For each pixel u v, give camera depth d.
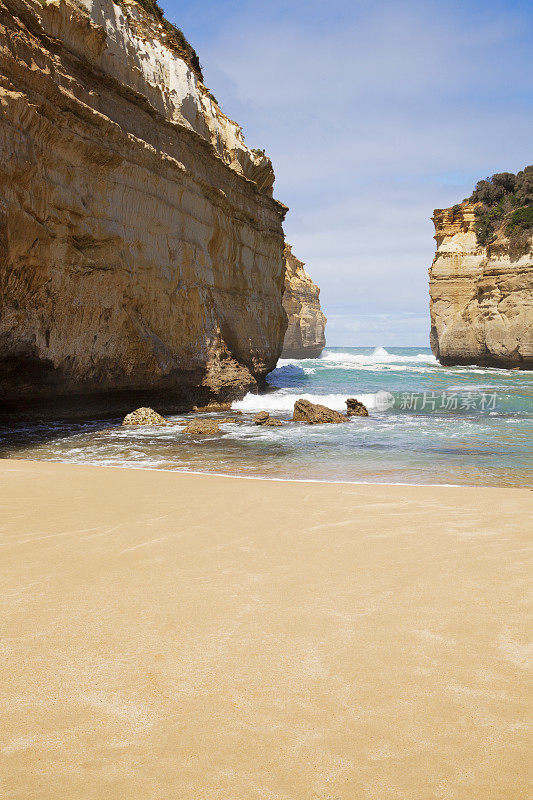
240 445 13.34
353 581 3.08
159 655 2.18
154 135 19.47
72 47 15.68
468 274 53.16
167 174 19.92
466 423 17.67
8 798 1.39
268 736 1.66
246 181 26.81
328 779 1.47
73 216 15.48
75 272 15.78
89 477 7.55
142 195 18.55
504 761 1.53
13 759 1.56
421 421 18.27
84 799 1.39
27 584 3.06
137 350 19.00
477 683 1.95
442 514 5.03
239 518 4.85
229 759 1.56
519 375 40.16
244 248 27.67
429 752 1.58
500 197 54.91
